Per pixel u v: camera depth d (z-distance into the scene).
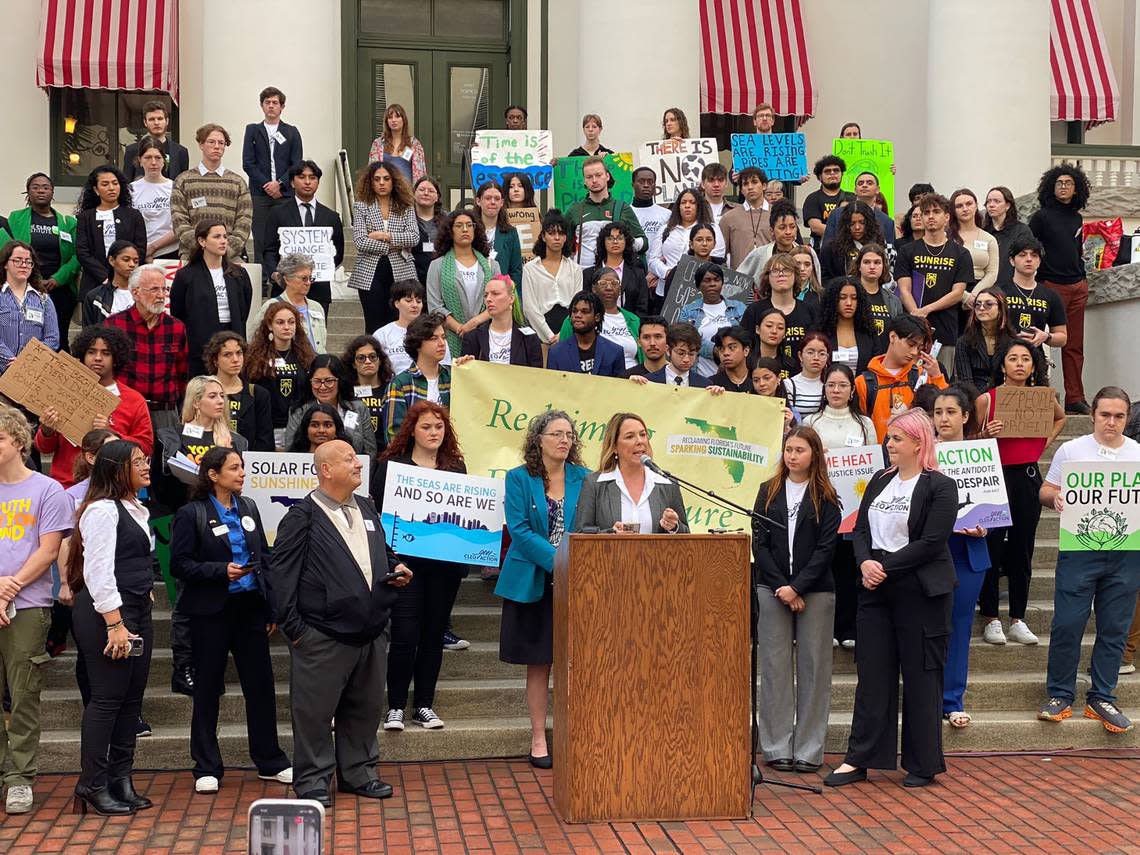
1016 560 9.05
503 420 8.84
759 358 9.66
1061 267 12.56
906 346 9.27
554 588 7.09
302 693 6.96
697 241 11.38
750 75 17.84
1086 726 8.22
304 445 8.31
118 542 6.81
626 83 15.60
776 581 7.71
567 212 12.29
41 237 11.66
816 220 13.12
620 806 6.67
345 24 17.77
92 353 8.39
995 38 16.06
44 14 16.45
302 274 10.12
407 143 14.13
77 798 6.79
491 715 8.25
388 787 7.10
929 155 16.53
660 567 6.68
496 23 18.30
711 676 6.72
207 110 14.90
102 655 6.76
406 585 7.41
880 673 7.45
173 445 8.19
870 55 18.94
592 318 9.55
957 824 6.70
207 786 7.14
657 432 8.80
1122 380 13.06
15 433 7.02
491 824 6.64
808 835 6.51
